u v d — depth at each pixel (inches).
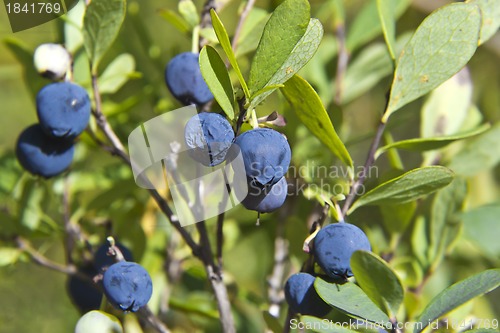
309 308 8.2
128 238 10.3
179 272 10.8
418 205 10.7
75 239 10.1
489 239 10.2
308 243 8.3
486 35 8.9
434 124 10.3
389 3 8.9
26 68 10.4
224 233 11.0
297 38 8.0
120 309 8.3
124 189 10.3
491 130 10.4
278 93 10.1
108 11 8.8
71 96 8.7
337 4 11.4
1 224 10.1
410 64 8.7
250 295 10.6
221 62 8.0
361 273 7.8
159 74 11.2
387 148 8.8
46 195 10.3
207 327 10.9
